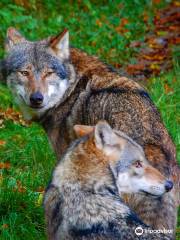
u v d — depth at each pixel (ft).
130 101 40.19
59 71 44.52
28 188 46.24
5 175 48.55
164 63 68.80
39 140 52.39
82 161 33.91
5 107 58.70
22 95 45.32
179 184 38.01
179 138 50.90
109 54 70.59
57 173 34.27
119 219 32.73
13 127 56.08
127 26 77.41
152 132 38.32
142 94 40.96
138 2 83.66
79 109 43.01
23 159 50.85
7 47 46.34
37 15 76.95
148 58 70.18
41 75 44.75
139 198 36.01
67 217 33.17
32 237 41.22
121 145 34.91
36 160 50.42
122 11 81.76
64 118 43.88
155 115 39.68
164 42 74.28
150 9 83.87
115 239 32.22
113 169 34.45
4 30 70.08
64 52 45.21
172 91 59.77
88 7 79.87
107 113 40.57
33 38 70.49
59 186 33.81
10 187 45.01
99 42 72.43
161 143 37.88
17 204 44.06
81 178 33.55
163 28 78.43
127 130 38.65
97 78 43.04
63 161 34.47
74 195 33.35
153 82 61.93
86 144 34.32
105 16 80.23
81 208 33.06
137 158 35.27
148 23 79.41
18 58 45.52
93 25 76.69
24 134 54.75
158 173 35.50
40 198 44.37
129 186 35.35
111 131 34.40
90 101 42.22
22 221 42.73
